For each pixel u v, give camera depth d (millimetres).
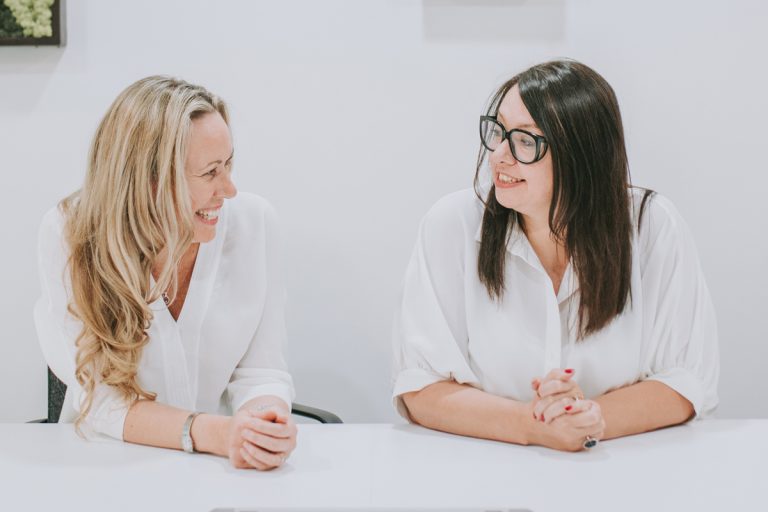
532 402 1377
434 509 1098
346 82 2111
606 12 2088
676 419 1467
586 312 1497
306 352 2195
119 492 1164
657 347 1552
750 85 2111
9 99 2096
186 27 2088
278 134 2127
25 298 2162
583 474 1229
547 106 1371
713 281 2174
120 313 1483
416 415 1507
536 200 1428
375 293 2180
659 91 2113
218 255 1636
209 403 1686
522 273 1543
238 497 1144
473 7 2084
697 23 2092
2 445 1382
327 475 1230
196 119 1427
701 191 2146
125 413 1419
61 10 2039
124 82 2094
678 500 1124
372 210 2154
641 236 1553
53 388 1770
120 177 1414
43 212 2135
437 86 2111
